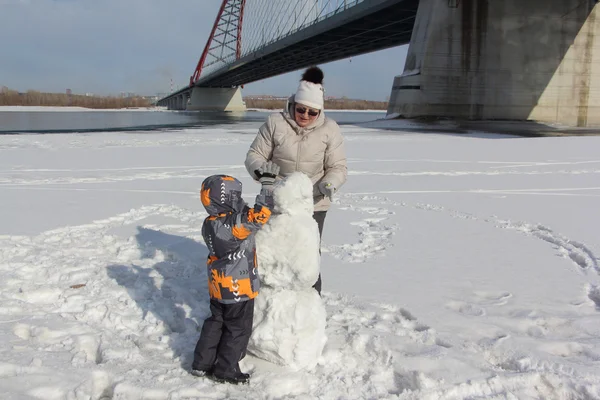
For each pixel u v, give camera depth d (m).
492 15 35.78
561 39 37.16
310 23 44.31
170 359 2.94
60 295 3.79
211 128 29.11
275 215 2.90
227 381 2.67
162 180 9.75
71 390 2.50
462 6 35.22
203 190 2.71
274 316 2.78
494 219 6.73
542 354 3.03
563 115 37.78
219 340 2.76
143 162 12.57
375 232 5.96
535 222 6.54
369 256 4.99
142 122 40.16
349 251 5.17
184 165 12.06
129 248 4.99
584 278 4.46
